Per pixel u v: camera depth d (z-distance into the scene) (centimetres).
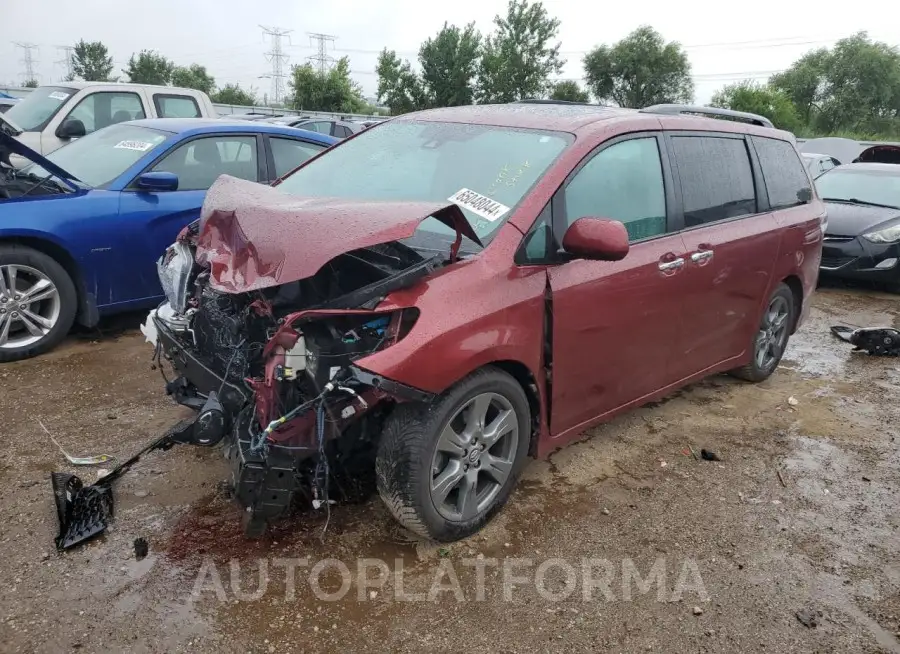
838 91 6644
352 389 267
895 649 271
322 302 292
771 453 426
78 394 444
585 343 342
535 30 5556
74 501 318
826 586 305
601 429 444
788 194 511
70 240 503
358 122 1902
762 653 266
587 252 303
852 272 874
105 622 258
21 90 2116
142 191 546
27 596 268
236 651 250
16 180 535
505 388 310
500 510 337
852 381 563
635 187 375
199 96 1024
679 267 388
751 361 507
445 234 325
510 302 303
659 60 6212
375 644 258
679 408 486
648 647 265
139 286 549
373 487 347
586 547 321
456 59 5288
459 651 257
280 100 7900
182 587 278
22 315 493
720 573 310
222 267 289
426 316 277
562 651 261
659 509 357
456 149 372
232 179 372
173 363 336
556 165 335
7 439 383
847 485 392
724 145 452
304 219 283
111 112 935
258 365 291
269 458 263
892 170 1004
